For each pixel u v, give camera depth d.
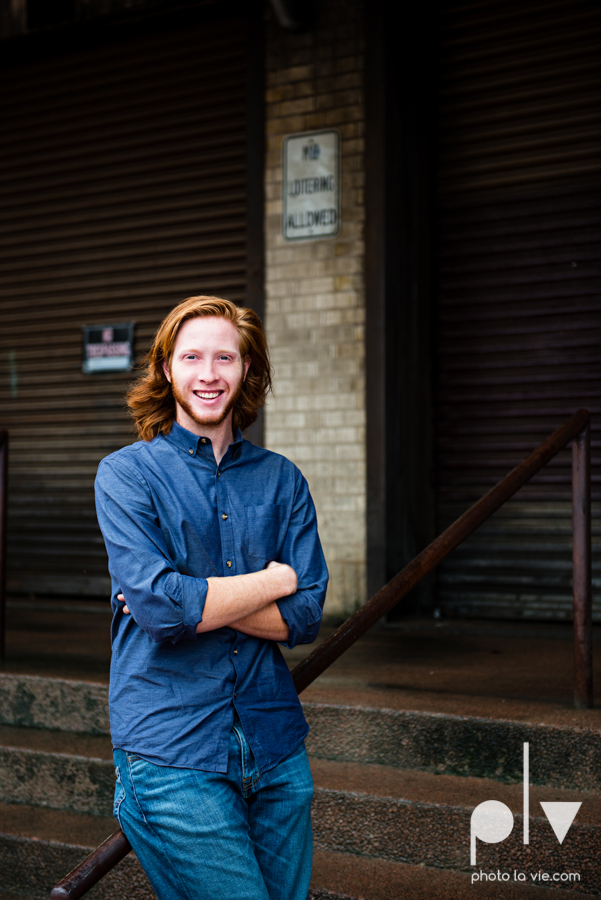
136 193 5.13
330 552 4.33
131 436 5.13
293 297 4.48
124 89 5.14
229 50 4.86
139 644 1.46
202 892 1.38
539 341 4.28
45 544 5.30
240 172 4.84
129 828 1.44
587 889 2.10
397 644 3.74
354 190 4.36
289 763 1.50
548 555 4.21
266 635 1.49
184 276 5.00
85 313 5.29
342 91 4.39
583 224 4.19
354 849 2.32
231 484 1.57
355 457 4.30
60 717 2.98
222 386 1.55
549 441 2.61
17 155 5.47
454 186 4.45
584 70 4.17
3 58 5.43
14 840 2.47
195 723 1.41
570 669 3.17
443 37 4.44
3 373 5.52
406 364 4.49
